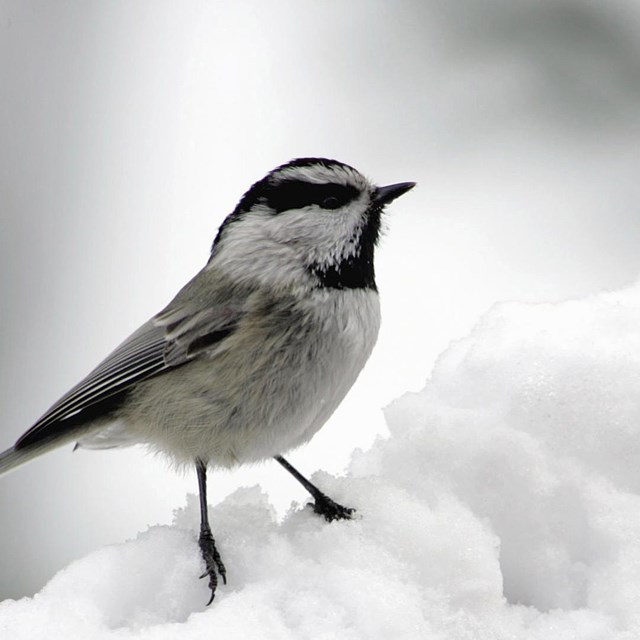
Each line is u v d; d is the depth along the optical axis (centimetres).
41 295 1070
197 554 502
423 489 527
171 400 649
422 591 466
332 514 523
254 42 1180
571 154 1043
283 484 873
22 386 1027
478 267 1035
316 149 1127
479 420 546
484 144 1069
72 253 1091
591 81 1037
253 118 1147
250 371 632
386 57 1128
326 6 1181
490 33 1071
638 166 1034
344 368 649
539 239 1038
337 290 646
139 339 673
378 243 689
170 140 1158
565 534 513
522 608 475
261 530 524
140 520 923
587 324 583
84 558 496
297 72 1173
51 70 1145
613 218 1028
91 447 720
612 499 504
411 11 1129
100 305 1062
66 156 1130
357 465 584
